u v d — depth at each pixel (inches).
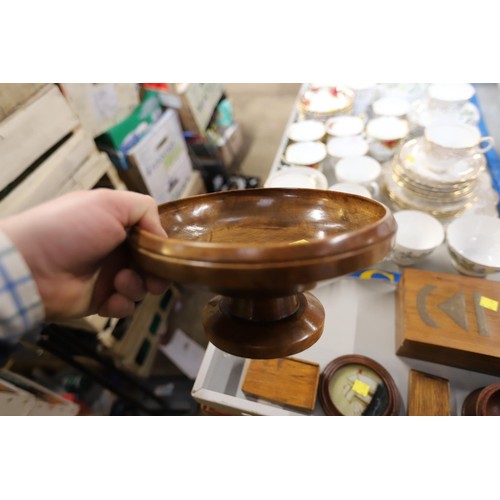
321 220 17.7
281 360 28.7
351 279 34.4
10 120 28.9
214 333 18.5
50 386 53.9
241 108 109.3
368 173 37.6
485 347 24.9
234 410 27.0
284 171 36.1
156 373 57.7
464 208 34.2
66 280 19.4
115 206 18.1
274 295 13.5
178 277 11.8
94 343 45.5
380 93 49.7
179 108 60.1
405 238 32.2
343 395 26.9
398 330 29.3
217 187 73.6
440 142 31.1
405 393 27.4
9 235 16.5
